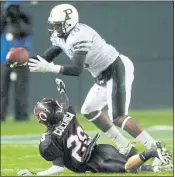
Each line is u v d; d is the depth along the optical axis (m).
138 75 54.34
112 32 53.62
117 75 24.55
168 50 54.28
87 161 22.67
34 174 22.70
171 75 54.41
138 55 54.06
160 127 43.72
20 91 47.53
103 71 24.66
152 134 40.06
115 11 53.53
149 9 53.88
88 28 24.16
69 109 22.95
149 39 54.09
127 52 53.94
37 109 22.48
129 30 53.91
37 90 52.19
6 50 46.28
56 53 25.38
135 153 25.22
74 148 22.52
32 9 51.22
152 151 22.25
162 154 22.33
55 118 22.33
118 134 25.23
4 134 41.69
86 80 52.84
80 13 53.03
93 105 25.14
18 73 46.91
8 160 30.64
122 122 24.33
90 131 42.34
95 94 25.08
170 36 54.19
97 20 53.38
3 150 34.38
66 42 24.17
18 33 46.28
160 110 54.09
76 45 23.61
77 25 24.03
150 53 54.19
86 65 24.73
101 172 22.70
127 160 22.88
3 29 46.00
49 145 22.25
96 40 24.33
